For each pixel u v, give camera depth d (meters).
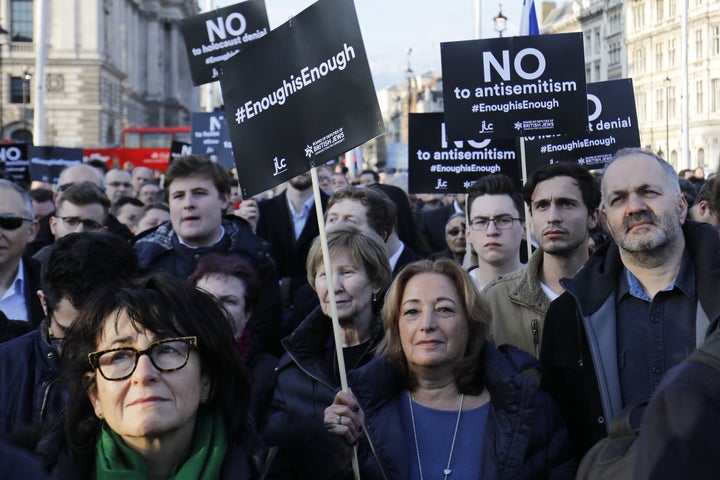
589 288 4.48
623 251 4.40
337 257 5.15
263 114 5.25
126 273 4.45
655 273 4.37
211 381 3.37
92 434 3.30
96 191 8.00
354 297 5.09
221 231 7.04
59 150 16.44
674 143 66.25
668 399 2.52
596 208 5.54
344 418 4.15
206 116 14.94
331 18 5.08
